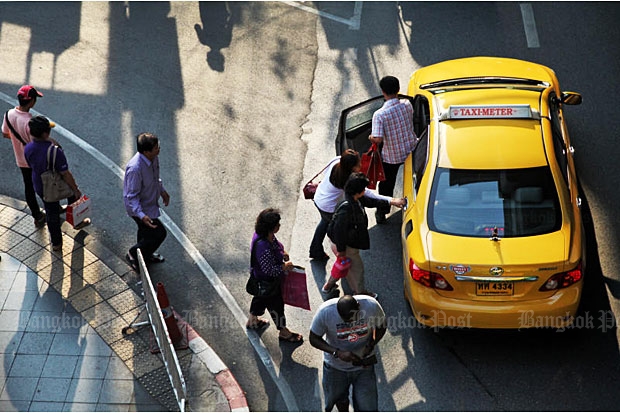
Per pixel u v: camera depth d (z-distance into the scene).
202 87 13.17
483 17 14.69
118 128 12.30
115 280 9.59
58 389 8.19
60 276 9.63
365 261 9.89
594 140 11.57
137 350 8.64
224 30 14.55
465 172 8.74
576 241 8.19
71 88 13.15
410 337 8.80
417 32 14.34
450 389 8.20
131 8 15.21
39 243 10.14
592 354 8.48
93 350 8.64
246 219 10.62
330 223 8.56
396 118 9.61
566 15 14.62
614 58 13.39
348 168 8.91
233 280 9.73
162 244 10.25
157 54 13.96
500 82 10.25
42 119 9.16
